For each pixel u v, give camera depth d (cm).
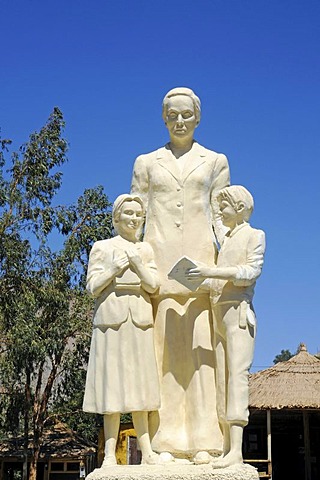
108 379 512
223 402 508
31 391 2025
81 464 2450
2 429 1992
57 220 1914
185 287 544
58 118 1939
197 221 564
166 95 586
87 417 2412
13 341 1709
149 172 585
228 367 504
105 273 523
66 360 1988
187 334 545
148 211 580
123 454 1107
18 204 1828
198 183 568
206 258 558
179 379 545
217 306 513
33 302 1750
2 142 1884
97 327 526
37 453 2009
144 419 517
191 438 528
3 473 2511
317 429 2236
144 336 520
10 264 1791
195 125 588
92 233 1950
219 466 479
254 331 511
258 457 2225
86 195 2036
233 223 534
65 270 1875
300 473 2233
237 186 537
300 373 1959
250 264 509
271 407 1811
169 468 489
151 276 529
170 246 557
